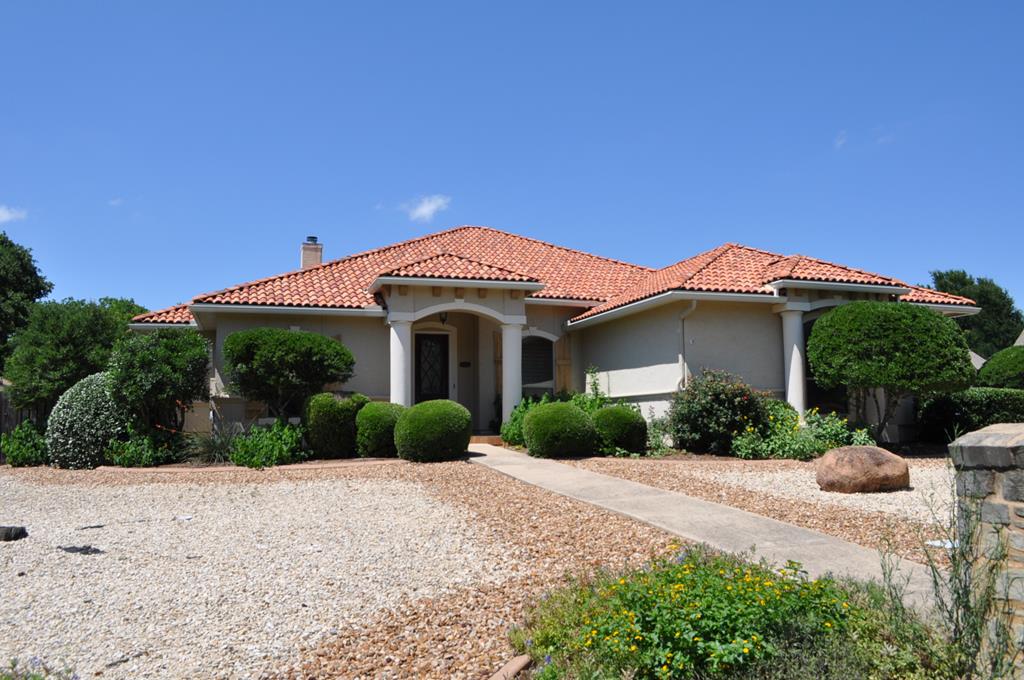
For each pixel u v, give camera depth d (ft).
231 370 52.70
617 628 15.15
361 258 73.56
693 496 34.76
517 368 61.62
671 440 54.95
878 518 29.68
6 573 24.07
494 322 68.33
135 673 16.26
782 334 58.18
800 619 14.96
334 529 30.45
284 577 23.45
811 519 29.53
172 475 46.44
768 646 13.91
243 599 21.30
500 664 16.55
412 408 50.42
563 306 70.08
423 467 46.32
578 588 19.31
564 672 15.17
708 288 54.24
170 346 53.16
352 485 41.39
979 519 13.57
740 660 13.67
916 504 33.01
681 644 14.40
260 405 58.23
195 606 20.72
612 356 65.72
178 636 18.49
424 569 24.17
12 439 58.49
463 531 29.48
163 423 54.54
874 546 25.04
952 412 59.21
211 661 16.92
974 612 13.39
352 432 53.31
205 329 64.80
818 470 37.96
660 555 23.86
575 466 45.24
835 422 52.24
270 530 30.48
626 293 68.44
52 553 26.76
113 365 51.93
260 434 51.49
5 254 115.14
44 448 57.98
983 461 13.52
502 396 63.26
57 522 33.06
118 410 53.42
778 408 53.42
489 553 25.93
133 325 63.05
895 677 13.89
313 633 18.61
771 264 62.08
